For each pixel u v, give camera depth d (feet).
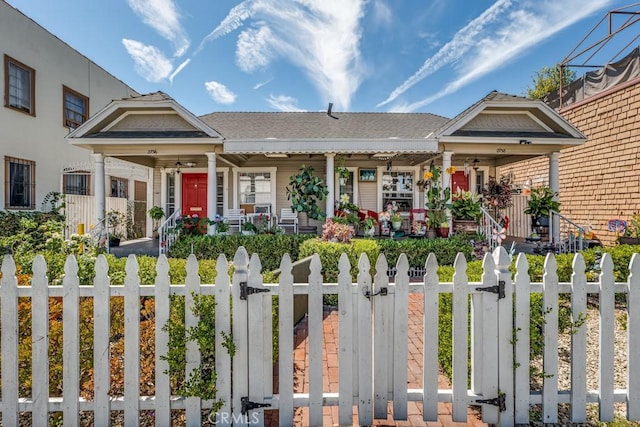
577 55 33.78
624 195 28.07
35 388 7.45
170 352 7.38
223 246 26.00
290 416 7.72
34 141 33.91
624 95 28.09
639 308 7.84
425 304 7.75
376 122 36.99
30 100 33.58
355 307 7.82
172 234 27.73
